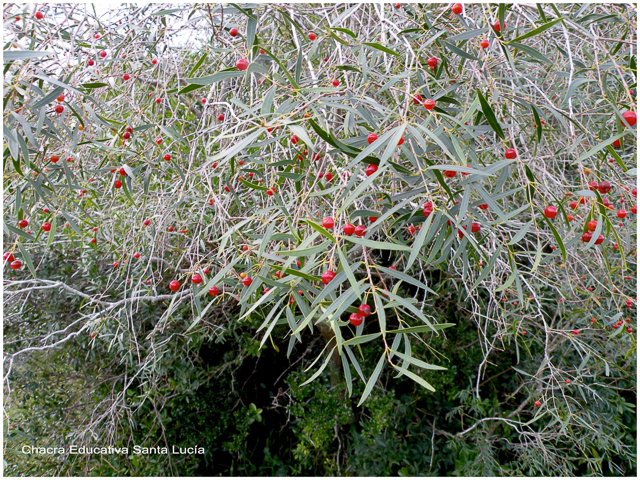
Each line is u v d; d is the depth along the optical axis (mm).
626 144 1659
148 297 1587
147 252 1770
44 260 2098
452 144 664
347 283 1707
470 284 1881
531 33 665
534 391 2229
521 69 1343
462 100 1028
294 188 1119
